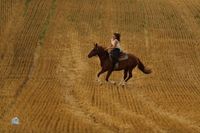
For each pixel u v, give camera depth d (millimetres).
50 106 24141
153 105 24812
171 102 25531
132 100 25734
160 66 34188
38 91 27188
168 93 27531
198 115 23094
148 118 22234
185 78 31484
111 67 29047
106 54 29016
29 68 32438
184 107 24578
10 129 19781
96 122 21391
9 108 23656
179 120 22062
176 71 33156
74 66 33281
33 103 24672
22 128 19984
